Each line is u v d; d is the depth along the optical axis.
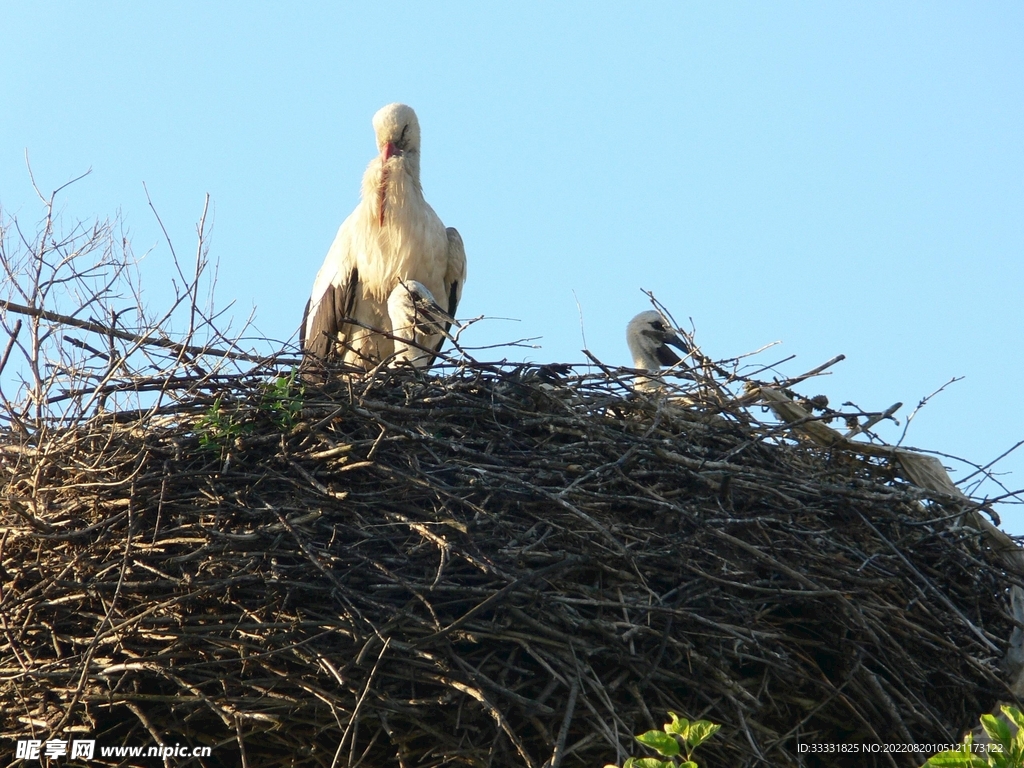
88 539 10.25
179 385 10.97
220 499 10.15
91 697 9.78
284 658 9.75
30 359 11.27
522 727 9.87
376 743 10.08
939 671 10.70
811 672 10.57
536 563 10.12
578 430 11.14
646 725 9.91
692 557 10.41
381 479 10.45
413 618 9.59
